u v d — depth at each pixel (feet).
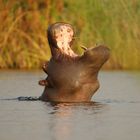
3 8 201.36
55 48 115.85
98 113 103.96
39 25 201.57
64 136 85.05
